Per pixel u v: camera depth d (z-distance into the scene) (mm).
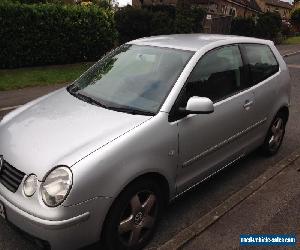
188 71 3977
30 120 3771
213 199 4566
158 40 4711
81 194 2963
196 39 4684
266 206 4383
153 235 3787
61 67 14312
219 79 4367
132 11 21781
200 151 4047
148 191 3494
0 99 9234
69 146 3217
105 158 3096
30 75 12352
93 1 23891
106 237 3248
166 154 3586
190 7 24891
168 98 3742
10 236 3730
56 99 4242
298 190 4754
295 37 35438
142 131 3408
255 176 5180
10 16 12688
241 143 4816
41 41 13773
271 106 5285
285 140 6508
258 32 27844
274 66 5520
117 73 4379
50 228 2910
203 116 3988
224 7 34812
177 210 4305
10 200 3100
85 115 3699
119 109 3779
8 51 12984
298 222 4113
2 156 3377
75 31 14859
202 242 3729
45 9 13648
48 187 2971
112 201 3125
